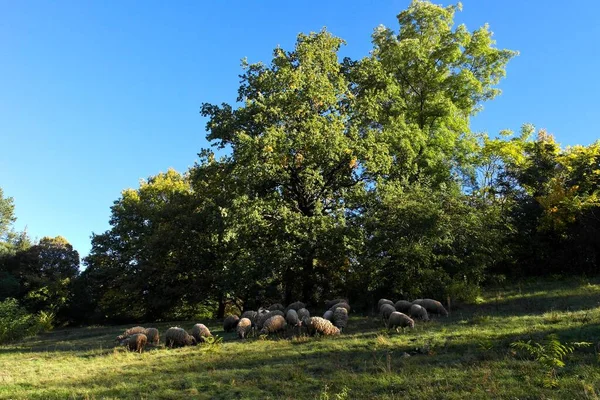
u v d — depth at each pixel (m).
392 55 27.09
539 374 7.28
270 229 22.56
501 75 28.59
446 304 17.73
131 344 13.53
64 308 43.44
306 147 21.78
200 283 29.91
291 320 15.71
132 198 38.62
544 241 25.95
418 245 18.41
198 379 9.09
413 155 23.48
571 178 25.52
